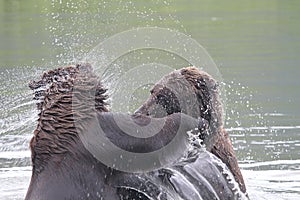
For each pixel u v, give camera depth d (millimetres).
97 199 22156
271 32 64688
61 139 22391
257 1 80375
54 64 44219
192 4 76938
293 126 38500
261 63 53062
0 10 71250
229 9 76000
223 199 25688
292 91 45469
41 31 60250
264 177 31641
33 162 22781
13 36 59781
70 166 22234
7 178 31109
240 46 58938
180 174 24266
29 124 28641
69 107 22562
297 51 56938
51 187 22062
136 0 66125
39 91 23594
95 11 51219
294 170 32531
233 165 27438
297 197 28766
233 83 47562
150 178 23047
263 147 35375
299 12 74312
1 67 46562
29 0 71438
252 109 41844
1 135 33562
